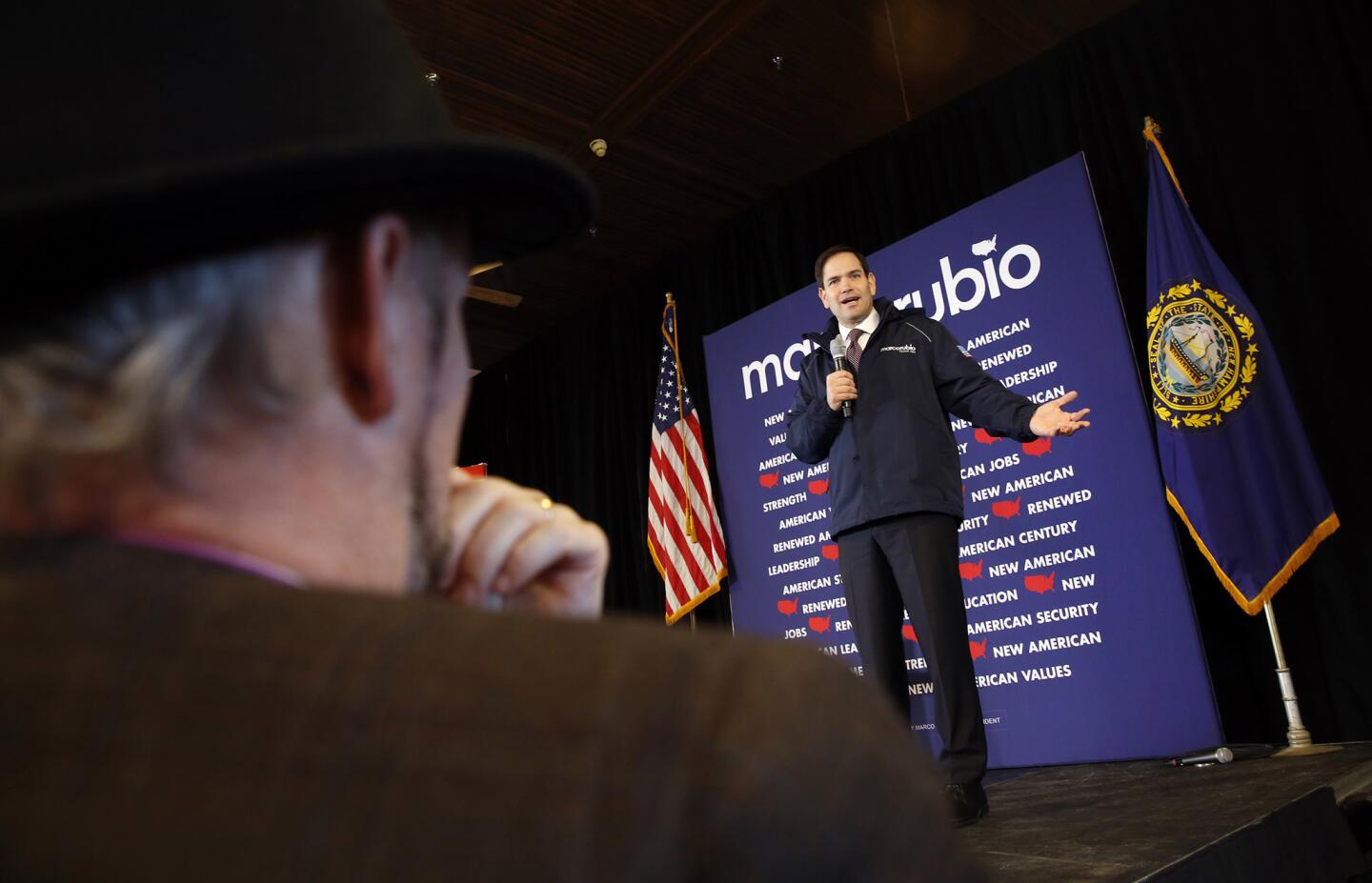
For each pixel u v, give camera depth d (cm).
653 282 568
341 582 23
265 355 22
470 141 24
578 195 28
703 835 16
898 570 211
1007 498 334
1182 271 307
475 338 648
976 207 361
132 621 19
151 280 21
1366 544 296
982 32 400
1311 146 327
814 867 16
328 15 23
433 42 389
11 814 17
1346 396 307
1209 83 350
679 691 18
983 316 354
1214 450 291
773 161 481
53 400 20
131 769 17
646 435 550
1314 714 302
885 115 453
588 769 17
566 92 426
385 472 24
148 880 16
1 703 18
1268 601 275
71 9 20
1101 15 396
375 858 16
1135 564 304
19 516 20
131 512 21
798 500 407
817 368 245
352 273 24
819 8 382
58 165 19
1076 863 136
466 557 40
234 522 21
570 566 42
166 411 21
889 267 381
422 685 18
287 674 18
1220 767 238
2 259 19
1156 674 295
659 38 396
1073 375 328
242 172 19
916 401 219
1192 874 128
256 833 16
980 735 200
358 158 21
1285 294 323
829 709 18
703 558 434
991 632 331
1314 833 161
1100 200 372
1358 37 323
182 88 20
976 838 174
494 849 16
